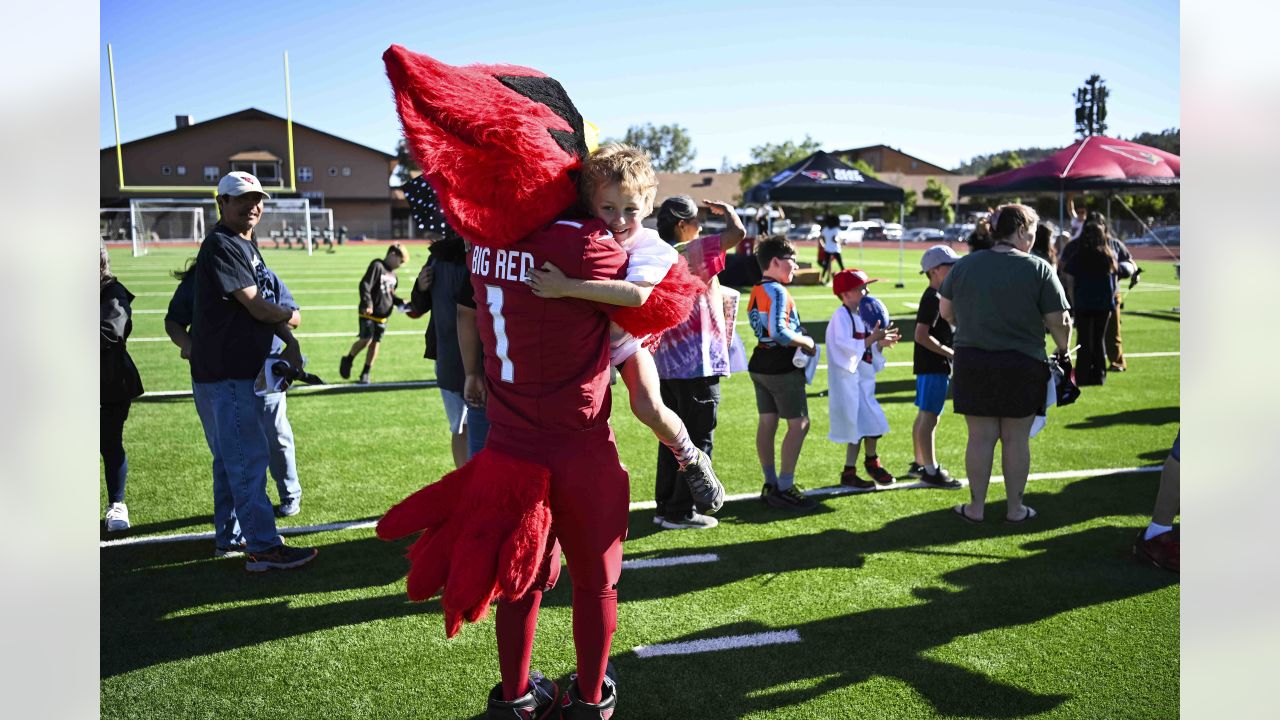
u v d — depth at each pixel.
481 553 2.27
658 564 4.18
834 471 5.84
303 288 20.22
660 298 2.32
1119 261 11.62
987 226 5.21
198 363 3.96
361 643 3.39
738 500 5.18
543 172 2.19
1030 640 3.39
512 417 2.37
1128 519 4.79
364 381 9.05
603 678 2.68
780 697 2.99
